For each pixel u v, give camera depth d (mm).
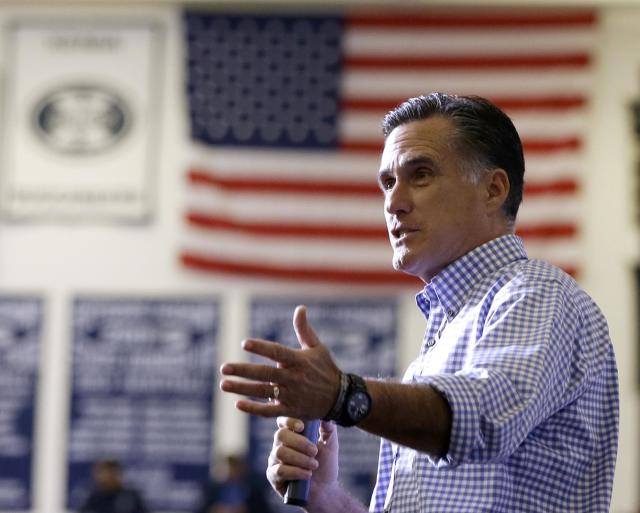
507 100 20609
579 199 20453
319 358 3893
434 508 4414
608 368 4547
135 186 21312
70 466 20938
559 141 20469
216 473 19547
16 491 20891
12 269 21281
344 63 21125
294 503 4859
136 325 21125
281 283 20969
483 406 3943
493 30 20781
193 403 20938
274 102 21141
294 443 4871
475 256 4824
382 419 3891
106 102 21578
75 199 21391
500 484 4352
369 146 20906
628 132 20672
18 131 21578
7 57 21719
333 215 20844
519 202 5043
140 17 21672
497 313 4398
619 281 20406
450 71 20781
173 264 21141
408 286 20719
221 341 20969
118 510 19594
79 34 21719
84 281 21219
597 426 4504
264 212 20938
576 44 20641
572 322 4363
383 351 20688
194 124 21203
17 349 21156
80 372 21078
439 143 4871
